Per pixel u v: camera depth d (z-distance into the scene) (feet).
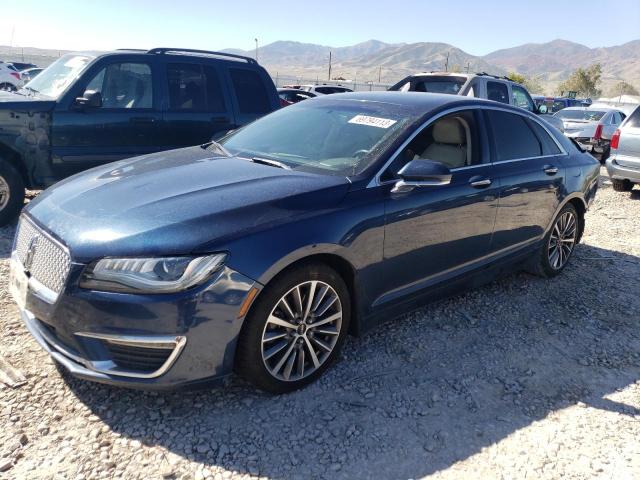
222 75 22.88
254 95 23.80
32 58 149.38
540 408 10.59
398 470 8.74
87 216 9.57
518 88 36.04
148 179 11.01
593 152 51.08
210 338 9.01
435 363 11.93
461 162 13.30
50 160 19.58
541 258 16.70
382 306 11.79
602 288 17.01
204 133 22.43
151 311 8.63
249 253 9.18
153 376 8.92
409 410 10.24
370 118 12.98
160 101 21.35
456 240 13.01
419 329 13.44
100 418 9.43
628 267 19.12
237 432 9.32
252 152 13.06
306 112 14.38
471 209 13.14
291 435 9.34
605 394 11.22
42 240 9.69
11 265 10.87
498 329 13.75
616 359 12.68
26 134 19.07
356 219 10.62
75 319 8.84
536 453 9.32
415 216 11.76
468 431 9.77
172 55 21.75
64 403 9.73
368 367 11.57
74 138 19.79
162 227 8.97
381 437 9.45
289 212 9.89
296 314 10.14
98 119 20.08
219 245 8.97
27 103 18.93
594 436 9.84
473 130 13.75
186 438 9.10
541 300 15.76
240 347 9.58
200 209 9.43
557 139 16.98
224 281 8.95
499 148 14.39
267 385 10.05
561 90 347.97
